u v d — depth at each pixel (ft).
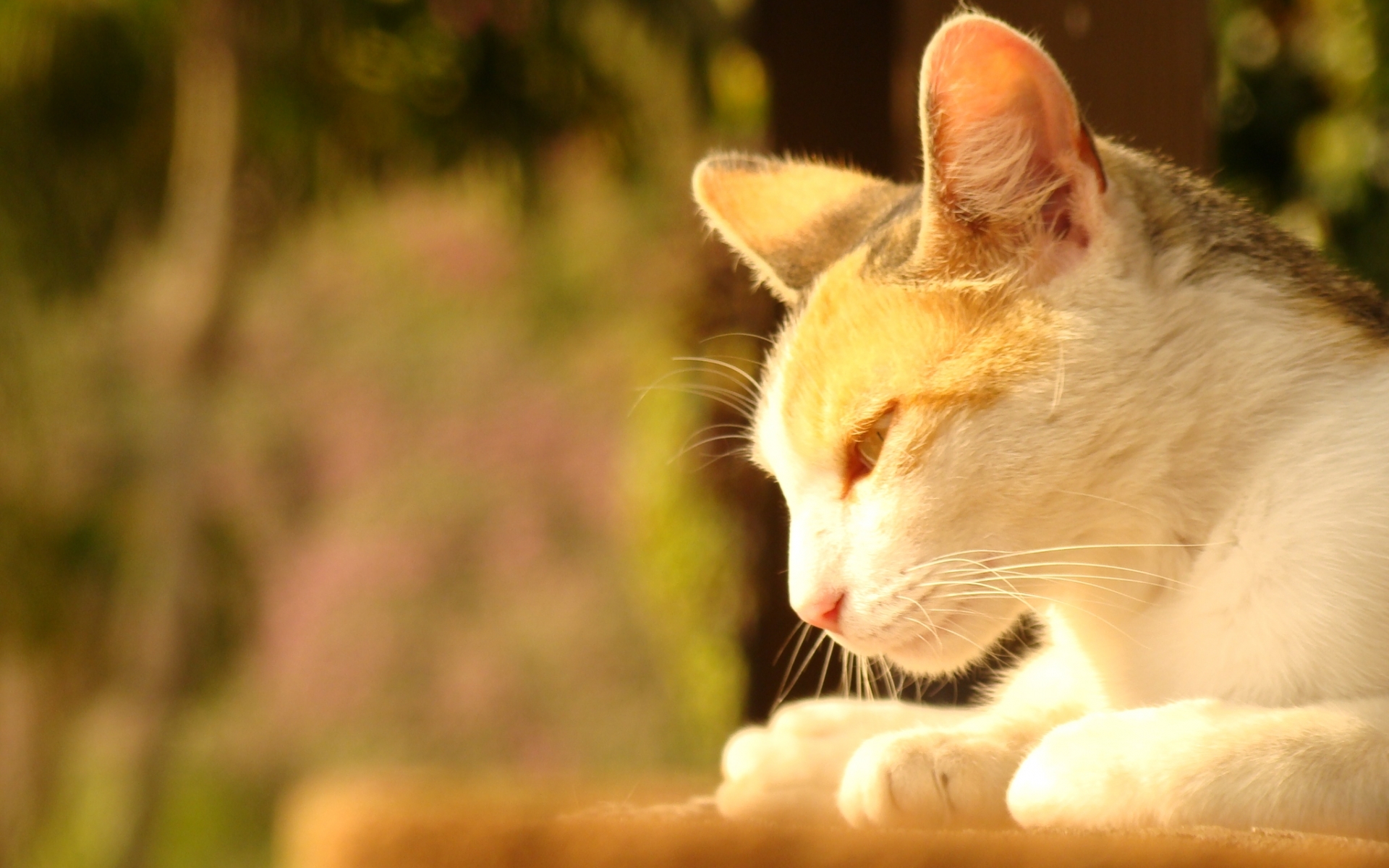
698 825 5.56
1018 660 10.12
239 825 36.27
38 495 31.91
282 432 42.80
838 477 8.64
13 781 33.53
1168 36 11.74
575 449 41.22
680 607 22.36
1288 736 6.79
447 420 42.80
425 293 45.19
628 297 40.60
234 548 39.17
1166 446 8.22
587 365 42.45
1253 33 23.58
